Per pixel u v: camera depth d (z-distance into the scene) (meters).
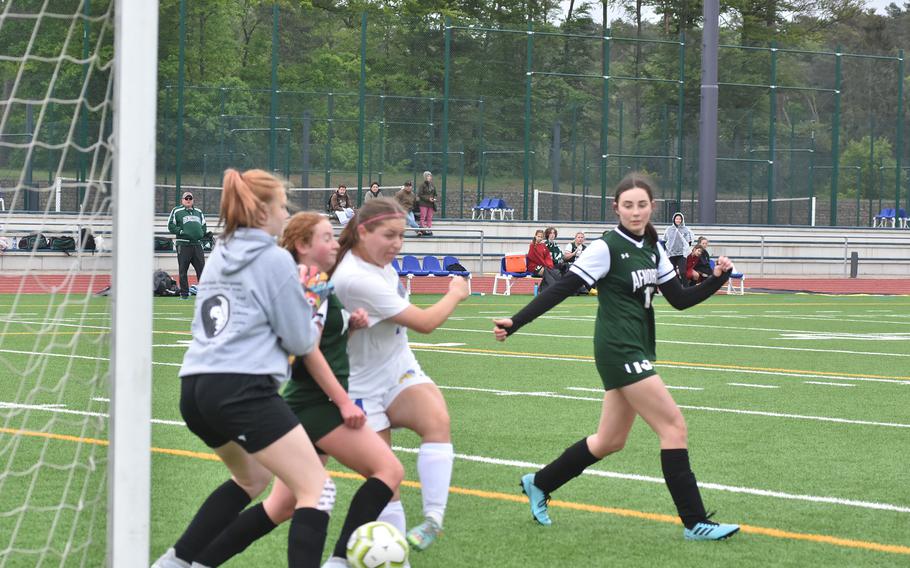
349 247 8.23
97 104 7.51
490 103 63.22
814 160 69.06
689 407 17.02
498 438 14.03
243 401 6.81
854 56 68.75
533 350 24.98
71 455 12.40
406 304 8.06
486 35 63.09
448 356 23.64
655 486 11.47
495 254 54.84
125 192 6.47
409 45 65.50
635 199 9.44
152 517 9.93
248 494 7.62
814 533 9.69
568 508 10.49
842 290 53.25
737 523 10.02
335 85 72.69
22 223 43.53
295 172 59.88
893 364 23.14
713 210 62.47
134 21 6.46
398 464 7.71
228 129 58.03
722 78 67.69
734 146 67.94
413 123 62.00
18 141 44.59
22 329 26.00
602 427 9.68
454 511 10.32
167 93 57.03
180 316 31.70
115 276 6.47
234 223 6.95
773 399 17.94
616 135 65.31
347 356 7.91
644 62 65.69
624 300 9.49
